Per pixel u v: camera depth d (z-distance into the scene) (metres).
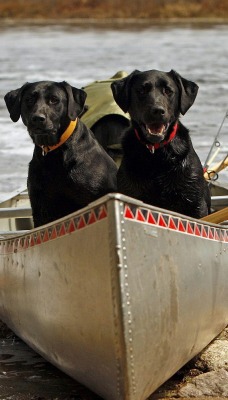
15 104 11.41
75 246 8.19
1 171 19.75
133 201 7.82
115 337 7.92
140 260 7.97
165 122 10.54
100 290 7.98
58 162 11.24
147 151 10.83
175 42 55.53
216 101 29.66
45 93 11.11
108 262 7.78
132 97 10.91
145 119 10.54
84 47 52.84
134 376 8.07
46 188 11.44
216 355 9.97
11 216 12.45
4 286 10.59
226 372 9.43
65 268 8.44
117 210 7.66
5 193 17.81
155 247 8.20
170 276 8.48
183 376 9.56
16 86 34.19
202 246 9.25
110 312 7.91
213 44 53.62
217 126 24.67
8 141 23.48
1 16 85.00
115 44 54.72
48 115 10.92
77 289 8.30
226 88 33.03
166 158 10.80
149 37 60.41
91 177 11.45
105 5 84.25
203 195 11.23
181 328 8.83
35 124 10.86
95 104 14.41
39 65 42.34
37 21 82.44
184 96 10.96
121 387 8.09
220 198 12.88
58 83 11.30
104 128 14.14
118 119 14.17
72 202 11.66
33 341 10.06
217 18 80.25
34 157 11.42
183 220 8.74
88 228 7.96
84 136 11.52
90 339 8.32
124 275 7.77
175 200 11.02
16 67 41.62
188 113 27.12
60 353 9.17
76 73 38.16
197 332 9.39
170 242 8.46
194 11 80.50
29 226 13.98
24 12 85.06
